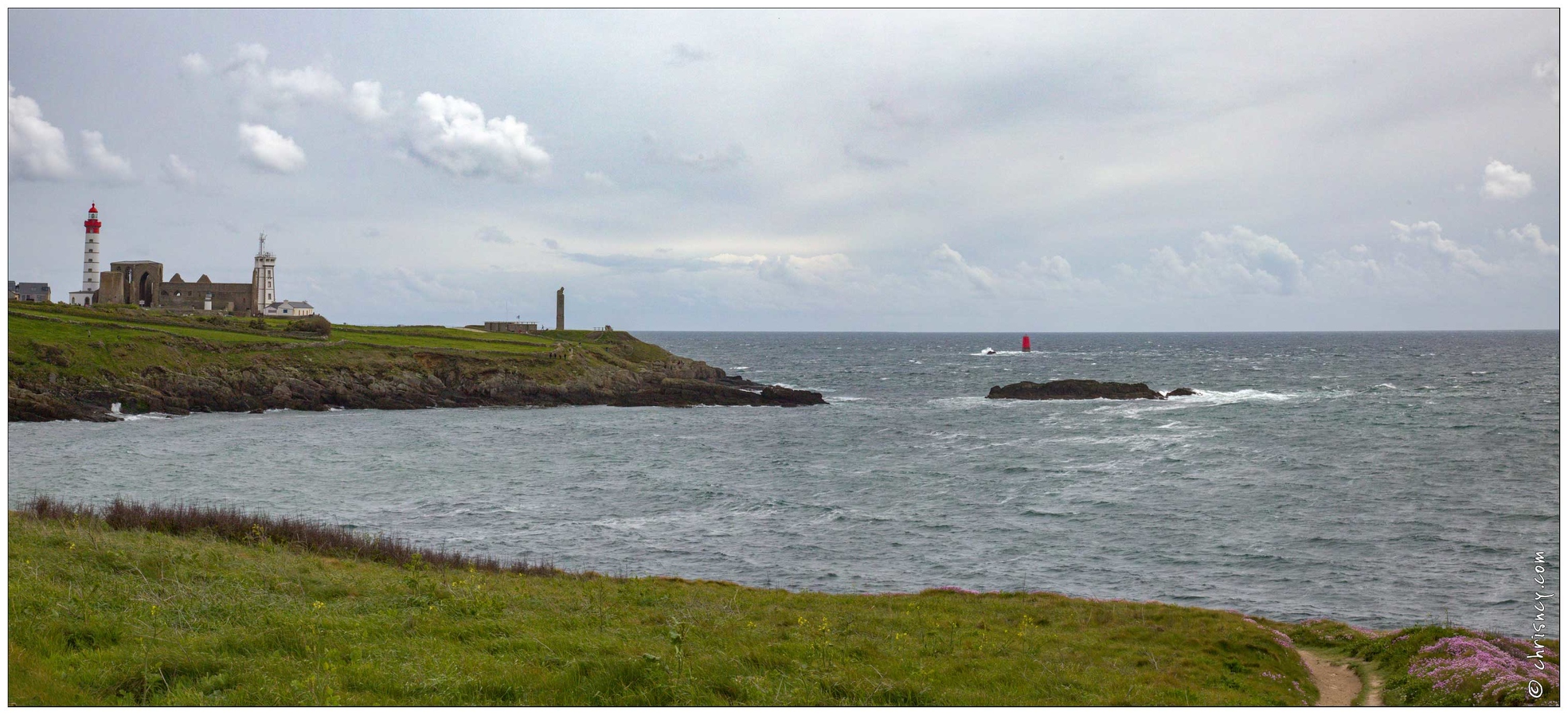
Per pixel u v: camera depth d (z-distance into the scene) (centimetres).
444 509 5247
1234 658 2414
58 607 1891
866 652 2180
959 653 2269
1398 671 2338
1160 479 6138
